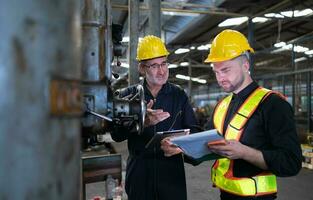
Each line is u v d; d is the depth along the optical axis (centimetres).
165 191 166
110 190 245
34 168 38
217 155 120
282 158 106
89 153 386
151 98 171
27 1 38
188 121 174
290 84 745
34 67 38
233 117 124
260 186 117
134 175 169
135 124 96
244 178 118
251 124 118
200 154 116
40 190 39
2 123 36
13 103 37
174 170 167
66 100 41
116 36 105
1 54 37
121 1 504
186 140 115
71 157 43
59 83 40
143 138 167
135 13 387
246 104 122
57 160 40
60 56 40
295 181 446
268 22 739
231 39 124
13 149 37
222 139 108
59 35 40
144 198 167
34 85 38
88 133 84
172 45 927
